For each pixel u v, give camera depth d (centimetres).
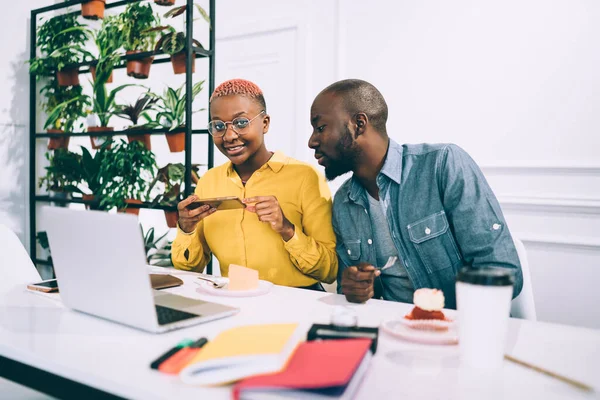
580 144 225
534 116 234
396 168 143
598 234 222
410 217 142
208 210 154
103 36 261
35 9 274
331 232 164
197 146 342
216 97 160
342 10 281
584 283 227
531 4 232
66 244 94
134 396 63
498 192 244
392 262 118
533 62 233
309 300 117
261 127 166
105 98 266
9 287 130
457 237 136
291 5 301
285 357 64
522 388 65
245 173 174
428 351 81
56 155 275
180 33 236
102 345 81
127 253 83
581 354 79
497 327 72
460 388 65
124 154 254
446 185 137
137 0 250
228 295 120
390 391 64
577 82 224
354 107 139
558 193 230
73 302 100
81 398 70
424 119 262
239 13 323
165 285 128
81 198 271
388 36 270
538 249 236
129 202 259
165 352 74
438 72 257
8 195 273
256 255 168
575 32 223
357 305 112
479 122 248
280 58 308
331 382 56
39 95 287
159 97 256
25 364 78
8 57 270
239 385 59
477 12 245
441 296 92
